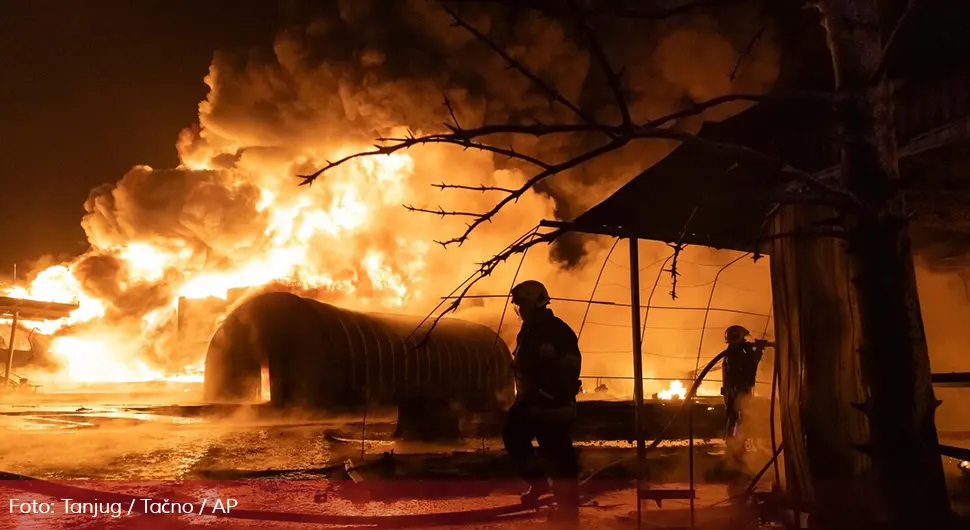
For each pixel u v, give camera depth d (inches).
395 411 799.7
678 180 202.7
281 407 730.8
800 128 183.0
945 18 144.0
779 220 184.7
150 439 471.2
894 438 116.8
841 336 163.6
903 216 118.5
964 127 145.9
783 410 181.2
